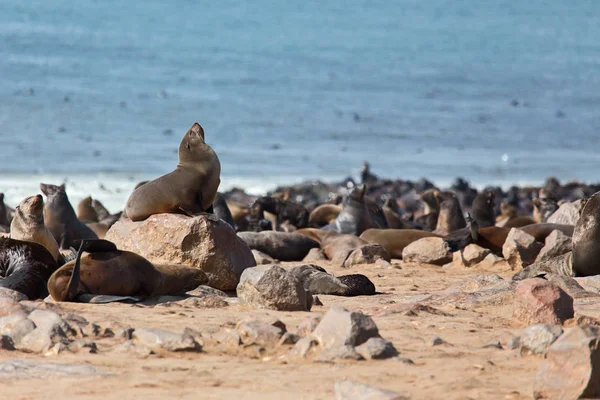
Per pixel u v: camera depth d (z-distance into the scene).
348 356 24.42
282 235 64.94
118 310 32.06
